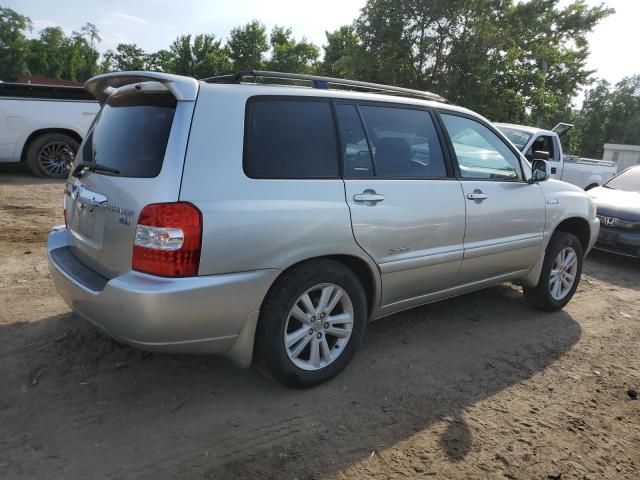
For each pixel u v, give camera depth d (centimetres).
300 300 313
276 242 289
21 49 6988
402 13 2428
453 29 2447
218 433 283
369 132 353
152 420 290
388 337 420
